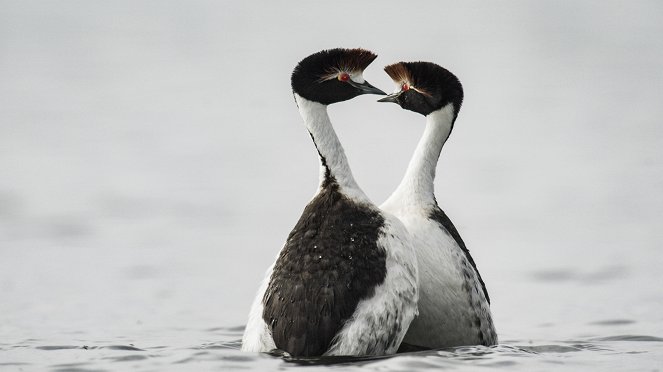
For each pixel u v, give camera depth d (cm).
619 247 1838
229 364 883
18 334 1224
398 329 915
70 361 988
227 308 1431
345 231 926
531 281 1616
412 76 1106
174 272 1689
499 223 2092
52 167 2747
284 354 894
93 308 1419
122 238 1970
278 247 1900
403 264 929
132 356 998
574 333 1238
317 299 888
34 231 2030
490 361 940
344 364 870
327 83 1020
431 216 1052
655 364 966
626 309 1387
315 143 1002
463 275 1031
